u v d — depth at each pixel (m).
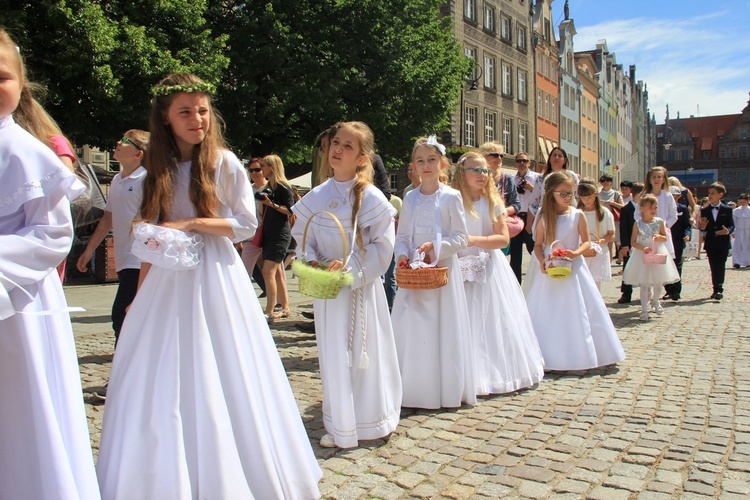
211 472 2.35
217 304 2.53
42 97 2.74
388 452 3.38
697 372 5.10
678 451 3.35
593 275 7.52
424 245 3.97
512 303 4.77
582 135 53.47
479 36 32.53
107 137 13.87
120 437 2.38
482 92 32.84
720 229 9.46
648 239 7.64
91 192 4.12
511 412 4.07
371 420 3.47
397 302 4.27
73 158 2.69
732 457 3.27
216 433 2.37
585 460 3.25
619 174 70.50
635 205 9.27
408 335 4.17
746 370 5.13
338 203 3.48
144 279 2.61
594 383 4.81
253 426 2.45
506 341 4.58
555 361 5.18
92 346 6.19
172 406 2.38
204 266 2.57
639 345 6.23
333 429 3.43
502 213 4.69
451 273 4.17
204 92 2.62
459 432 3.70
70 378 2.07
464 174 4.63
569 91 49.28
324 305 3.44
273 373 2.62
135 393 2.41
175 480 2.30
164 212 2.62
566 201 5.42
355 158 3.50
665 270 7.58
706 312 8.39
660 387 4.66
